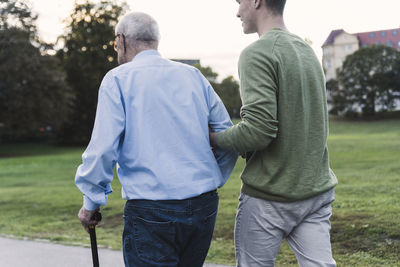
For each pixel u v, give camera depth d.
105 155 1.76
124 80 1.86
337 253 3.79
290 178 1.79
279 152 1.80
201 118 1.91
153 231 1.79
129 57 1.99
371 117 52.47
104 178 1.79
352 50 59.03
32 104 38.75
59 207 7.66
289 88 1.77
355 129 43.28
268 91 1.74
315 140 1.82
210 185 1.86
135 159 1.82
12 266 3.95
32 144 55.91
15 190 11.12
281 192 1.80
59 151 45.72
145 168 1.80
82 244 4.69
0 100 38.88
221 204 6.61
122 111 1.83
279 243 1.88
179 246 1.84
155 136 1.82
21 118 40.22
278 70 1.76
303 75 1.79
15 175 16.14
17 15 37.72
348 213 5.09
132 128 1.83
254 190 1.87
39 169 18.14
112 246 4.55
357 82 54.66
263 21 1.91
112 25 45.69
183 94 1.89
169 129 1.83
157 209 1.78
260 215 1.86
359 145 20.75
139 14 1.98
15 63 37.19
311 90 1.82
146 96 1.84
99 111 1.82
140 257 1.81
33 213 7.22
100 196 1.82
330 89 57.00
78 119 50.94
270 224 1.85
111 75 1.86
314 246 1.86
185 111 1.87
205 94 2.00
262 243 1.87
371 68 54.53
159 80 1.87
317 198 1.85
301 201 1.82
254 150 1.84
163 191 1.78
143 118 1.82
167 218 1.78
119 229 5.57
